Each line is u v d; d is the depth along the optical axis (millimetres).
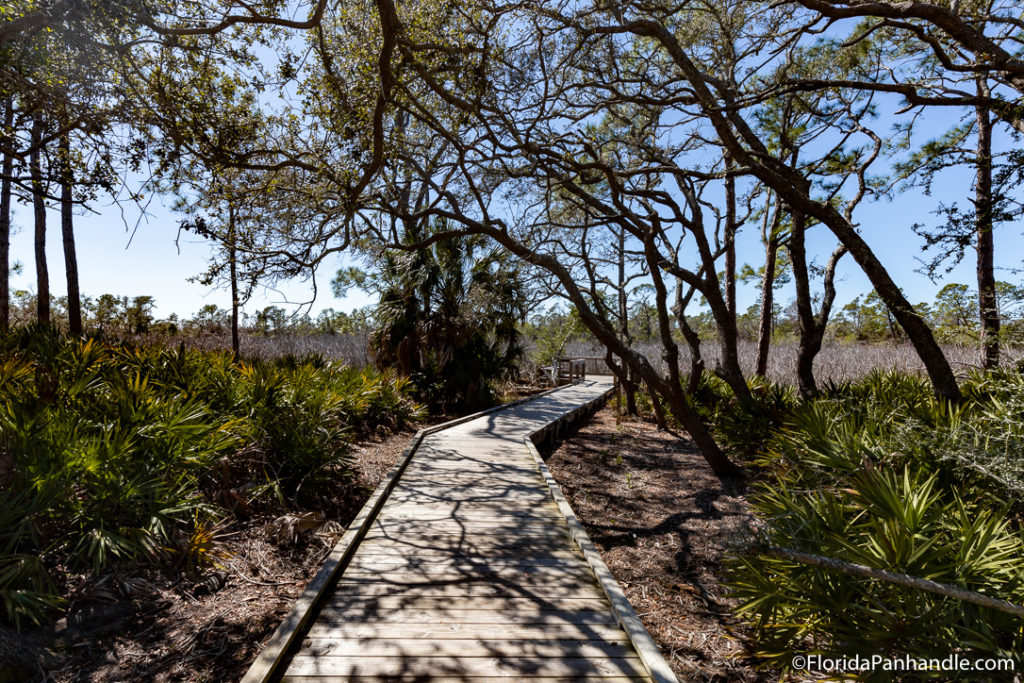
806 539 2992
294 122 5035
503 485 6164
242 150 4840
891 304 5723
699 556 4738
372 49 4898
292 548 4332
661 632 3408
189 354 6984
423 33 4812
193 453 4414
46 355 5930
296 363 10445
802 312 8773
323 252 5480
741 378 8391
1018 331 8031
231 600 3436
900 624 2461
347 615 3188
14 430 3637
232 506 4773
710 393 11844
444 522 4891
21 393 4285
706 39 7473
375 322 12812
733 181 12695
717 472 7391
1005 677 2275
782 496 3740
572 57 5773
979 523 2799
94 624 3014
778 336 31719
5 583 2879
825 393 7289
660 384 7285
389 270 11898
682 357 20656
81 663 2713
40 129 4750
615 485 7086
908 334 5777
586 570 3920
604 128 9805
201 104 4410
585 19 5539
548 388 18828
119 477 3732
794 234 8789
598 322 7164
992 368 7293
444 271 12164
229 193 5125
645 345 28328
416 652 2807
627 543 5039
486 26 4746
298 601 3156
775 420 7875
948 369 5609
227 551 4055
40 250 11664
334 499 5586
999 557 2611
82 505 3562
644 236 7633
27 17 3533
